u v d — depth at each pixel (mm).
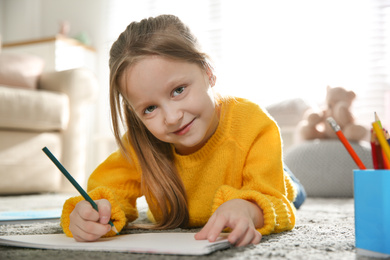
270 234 743
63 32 3457
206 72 784
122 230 857
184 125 735
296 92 3088
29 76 2562
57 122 2277
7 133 2125
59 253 607
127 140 925
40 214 1051
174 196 884
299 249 597
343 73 2967
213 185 894
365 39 2926
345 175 1974
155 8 3551
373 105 2883
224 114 883
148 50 719
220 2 3375
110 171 950
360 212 585
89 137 2748
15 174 2135
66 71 2469
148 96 726
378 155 597
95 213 671
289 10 3158
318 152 2023
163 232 806
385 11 2885
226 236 666
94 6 3674
